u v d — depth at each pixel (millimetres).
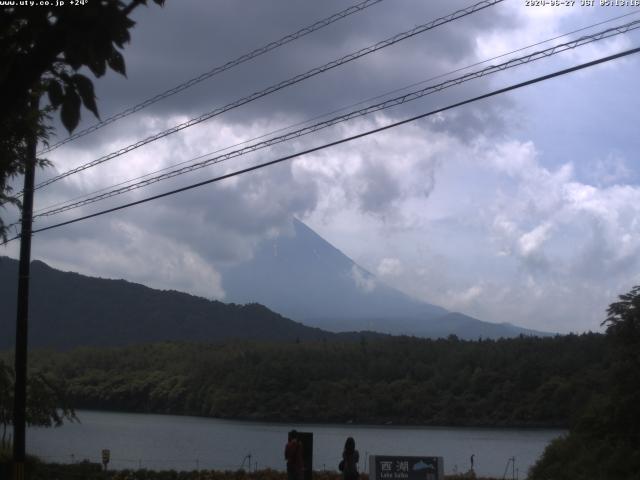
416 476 17812
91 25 5141
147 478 26516
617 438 23906
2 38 5434
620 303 24438
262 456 59469
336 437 80625
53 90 5281
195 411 115188
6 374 30188
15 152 15453
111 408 123188
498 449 68000
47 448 64312
